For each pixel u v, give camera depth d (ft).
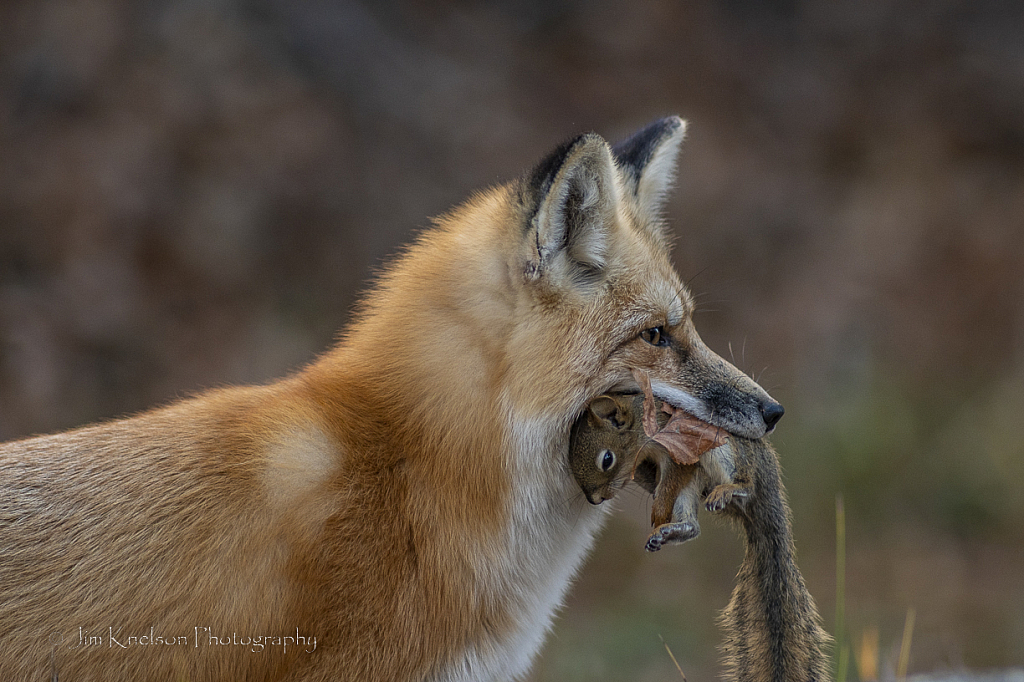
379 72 57.41
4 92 49.01
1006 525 48.11
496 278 17.78
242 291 49.34
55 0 51.31
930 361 54.65
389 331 18.34
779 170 61.26
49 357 43.98
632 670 38.63
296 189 52.29
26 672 15.49
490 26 62.80
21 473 16.85
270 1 56.44
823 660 19.35
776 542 18.60
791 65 66.54
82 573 15.83
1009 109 65.77
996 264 58.39
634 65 63.67
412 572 16.61
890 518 47.93
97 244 47.09
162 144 50.08
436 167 55.72
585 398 17.67
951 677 25.95
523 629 18.03
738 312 54.54
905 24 69.05
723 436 16.76
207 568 16.10
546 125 59.11
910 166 63.10
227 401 18.16
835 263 57.57
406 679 16.52
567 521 18.47
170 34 52.54
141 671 15.88
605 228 17.89
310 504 16.51
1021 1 70.95
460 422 17.26
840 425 49.49
